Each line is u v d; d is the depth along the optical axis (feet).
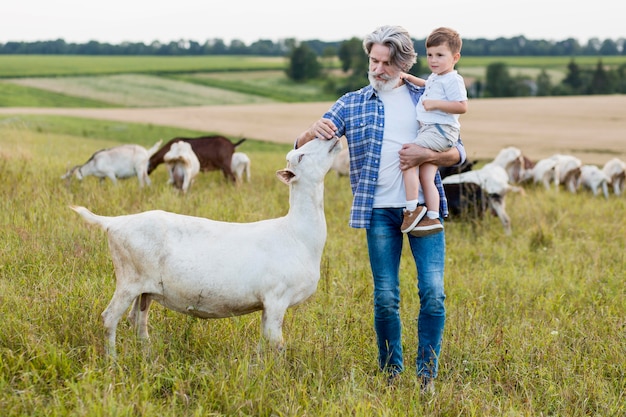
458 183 34.58
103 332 15.85
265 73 229.45
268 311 15.14
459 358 16.96
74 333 15.85
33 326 15.83
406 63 15.11
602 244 31.55
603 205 45.88
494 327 19.26
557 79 221.46
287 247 15.30
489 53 311.06
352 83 209.97
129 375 14.46
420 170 15.35
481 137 112.27
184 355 15.87
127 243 14.99
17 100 154.81
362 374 15.83
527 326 19.47
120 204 31.12
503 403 14.89
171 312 17.79
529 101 169.37
